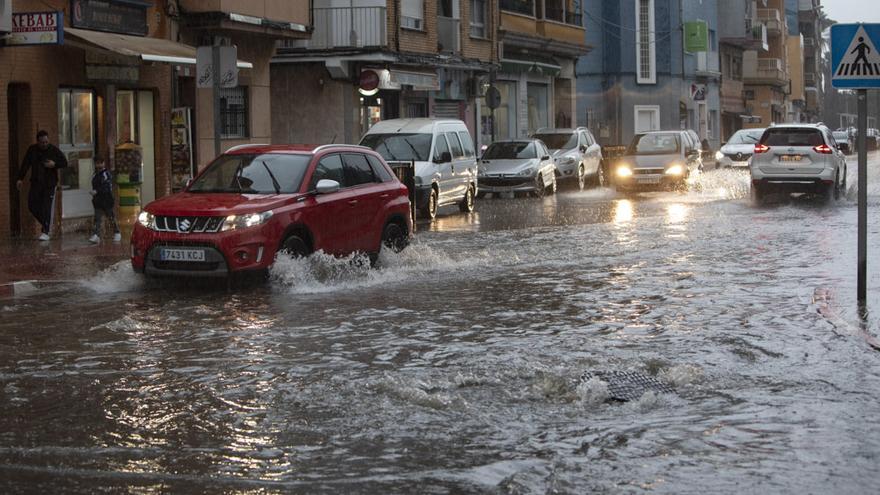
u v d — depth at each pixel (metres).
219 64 19.05
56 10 23.41
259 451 7.35
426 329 12.03
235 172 16.47
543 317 12.78
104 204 21.75
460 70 46.84
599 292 14.82
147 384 9.49
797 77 121.19
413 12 42.47
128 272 16.41
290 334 11.81
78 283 16.02
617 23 72.88
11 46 22.27
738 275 16.39
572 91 60.25
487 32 49.12
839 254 18.78
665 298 14.20
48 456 7.27
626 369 9.74
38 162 21.95
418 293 14.85
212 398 8.92
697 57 79.94
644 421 7.98
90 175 25.20
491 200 35.97
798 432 7.64
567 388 9.01
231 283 15.33
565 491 6.41
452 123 30.86
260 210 15.29
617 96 73.12
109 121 25.56
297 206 15.83
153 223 15.38
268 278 15.32
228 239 15.03
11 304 14.43
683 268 17.33
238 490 6.52
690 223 25.39
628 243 21.30
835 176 30.81
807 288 14.88
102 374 9.92
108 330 12.27
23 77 22.78
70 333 12.12
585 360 10.17
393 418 8.16
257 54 32.19
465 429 7.83
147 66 26.88
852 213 27.31
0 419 8.30
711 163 66.06
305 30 33.16
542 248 20.58
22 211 23.33
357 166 17.64
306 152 16.75
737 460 6.99
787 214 27.31
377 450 7.33
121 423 8.16
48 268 17.73
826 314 12.55
